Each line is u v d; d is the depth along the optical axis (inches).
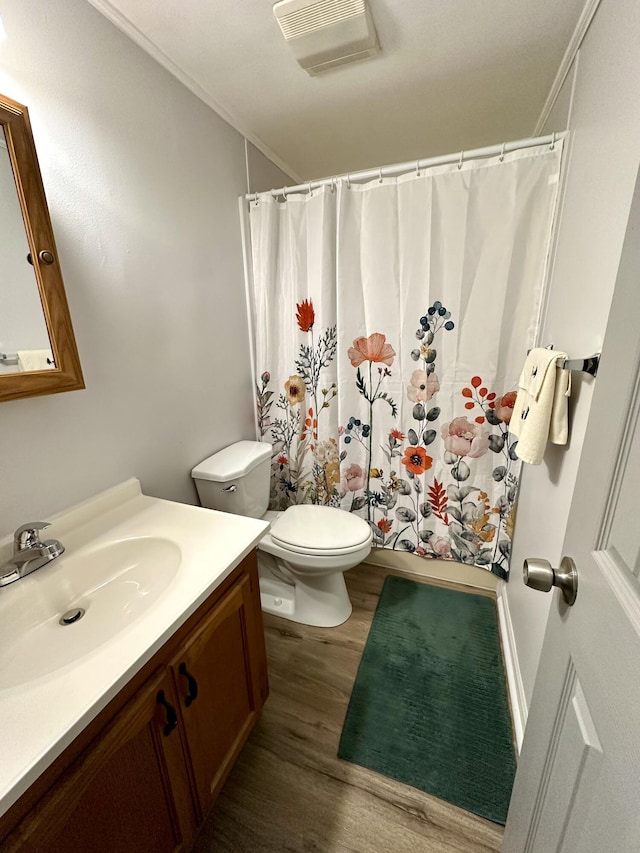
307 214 63.7
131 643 25.9
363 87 55.0
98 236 41.7
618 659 16.2
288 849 36.9
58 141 36.9
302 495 78.9
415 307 61.2
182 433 57.1
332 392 70.1
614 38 33.9
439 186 55.1
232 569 35.4
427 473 68.4
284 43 46.1
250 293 70.8
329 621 64.4
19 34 33.1
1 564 34.0
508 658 55.5
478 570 72.7
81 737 22.8
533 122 66.0
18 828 19.6
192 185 55.2
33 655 29.3
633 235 18.3
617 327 19.4
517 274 55.4
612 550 18.4
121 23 41.8
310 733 47.4
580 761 18.9
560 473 41.1
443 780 42.3
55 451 38.9
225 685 37.2
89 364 41.8
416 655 58.5
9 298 32.6
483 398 61.5
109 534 39.6
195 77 52.1
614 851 14.7
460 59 49.6
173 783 30.5
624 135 30.6
